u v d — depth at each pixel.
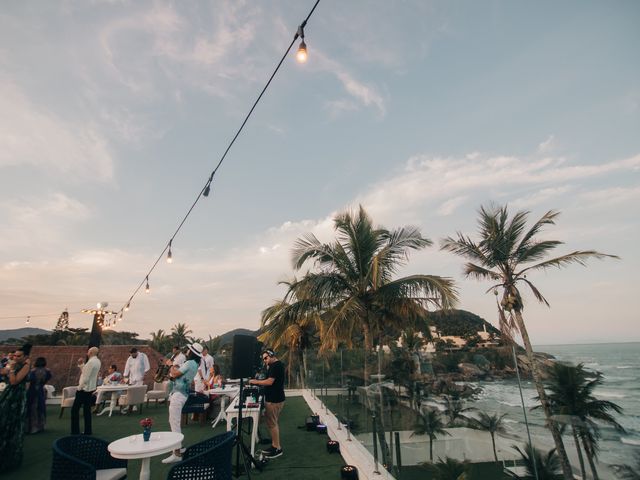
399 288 10.55
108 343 46.19
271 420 6.05
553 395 4.07
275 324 17.16
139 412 10.20
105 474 3.80
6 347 15.67
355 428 6.87
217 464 3.47
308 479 4.98
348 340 12.06
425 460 4.50
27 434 7.72
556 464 3.35
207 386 9.41
